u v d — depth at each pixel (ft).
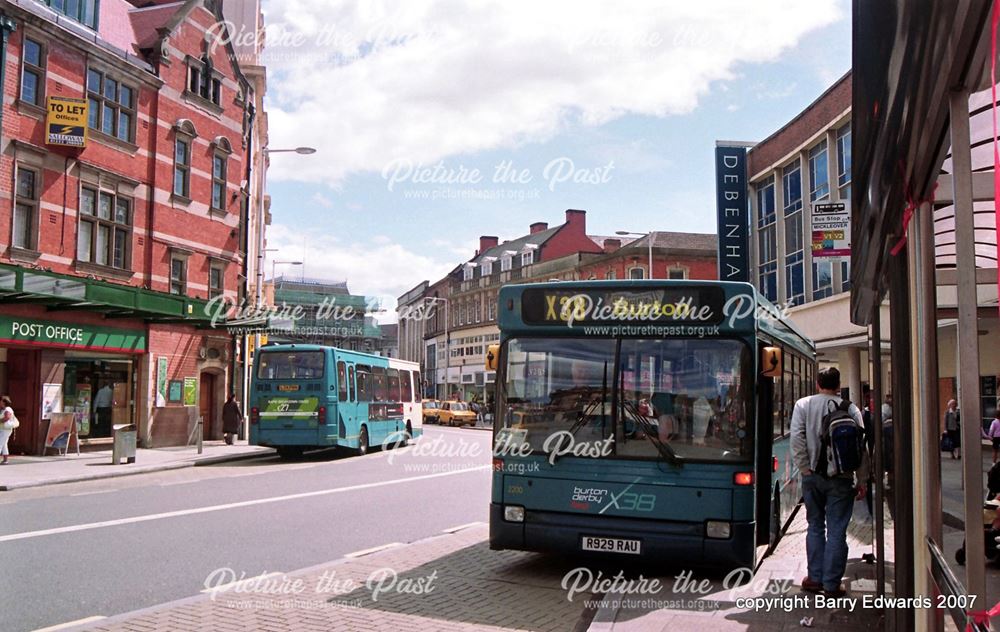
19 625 19.29
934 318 11.18
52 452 69.51
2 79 66.03
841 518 21.75
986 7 6.58
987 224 13.88
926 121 8.86
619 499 24.64
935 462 11.23
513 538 25.50
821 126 94.89
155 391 83.71
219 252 93.97
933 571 10.89
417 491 48.65
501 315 27.02
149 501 42.80
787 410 34.04
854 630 18.45
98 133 75.82
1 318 65.05
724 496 23.91
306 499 44.27
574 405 25.70
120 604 21.57
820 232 52.34
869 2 7.69
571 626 20.13
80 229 74.23
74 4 75.82
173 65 86.74
